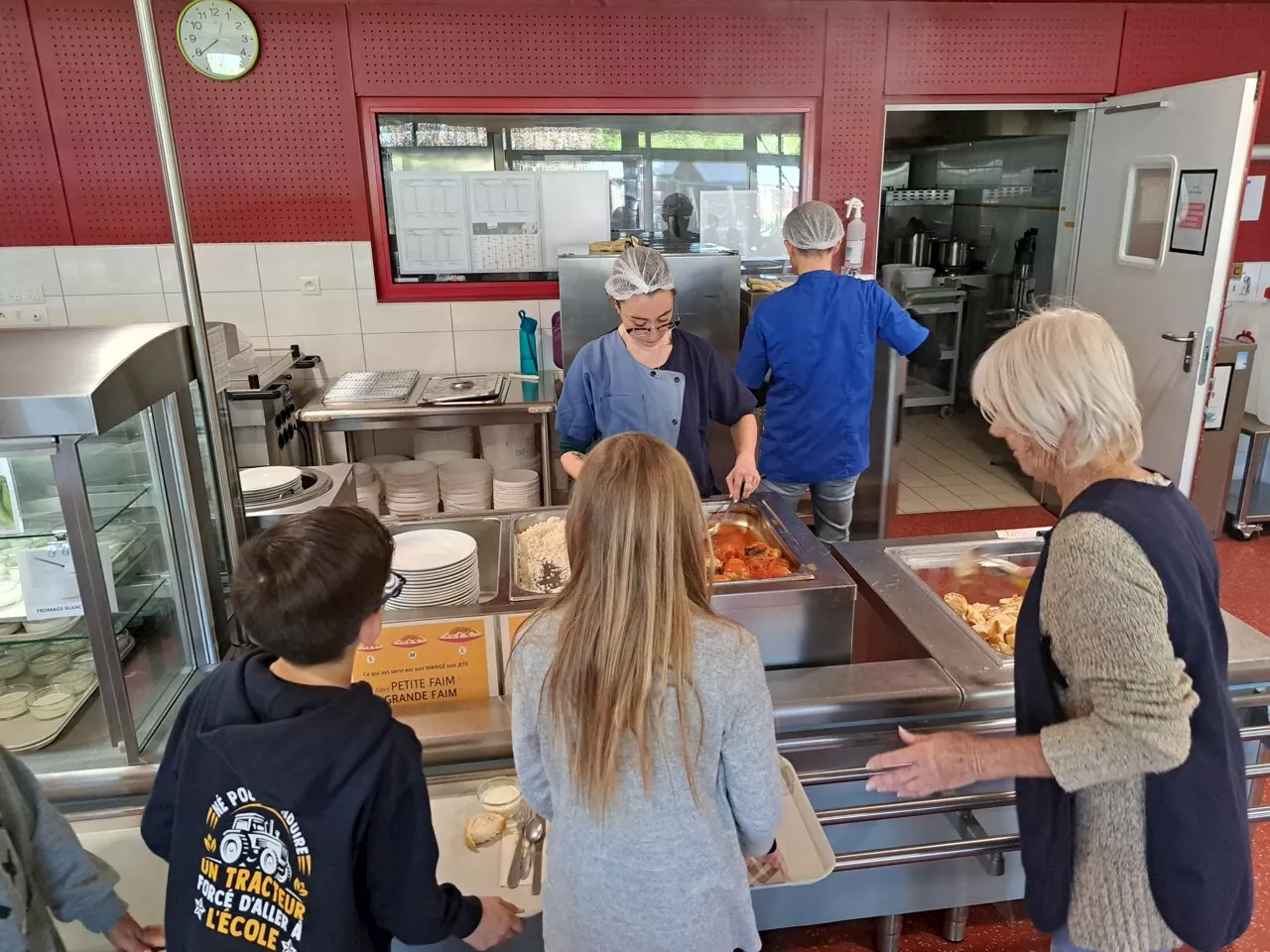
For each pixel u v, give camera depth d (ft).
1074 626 3.89
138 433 5.30
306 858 3.60
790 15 13.62
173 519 5.56
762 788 3.72
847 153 14.46
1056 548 4.01
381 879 3.72
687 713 3.50
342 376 13.98
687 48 13.57
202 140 13.08
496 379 13.97
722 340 12.78
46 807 4.11
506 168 13.87
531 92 13.44
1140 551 3.77
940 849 5.72
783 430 10.59
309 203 13.57
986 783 5.97
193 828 3.75
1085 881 4.30
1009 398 4.12
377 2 12.78
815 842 5.07
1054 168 16.93
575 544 3.59
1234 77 11.76
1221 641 4.17
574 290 12.38
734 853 3.83
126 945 4.35
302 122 13.21
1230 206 12.00
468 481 12.61
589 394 8.34
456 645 5.56
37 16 12.36
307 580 3.58
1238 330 14.62
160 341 5.09
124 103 12.84
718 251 12.91
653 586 3.41
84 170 13.04
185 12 12.48
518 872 4.86
